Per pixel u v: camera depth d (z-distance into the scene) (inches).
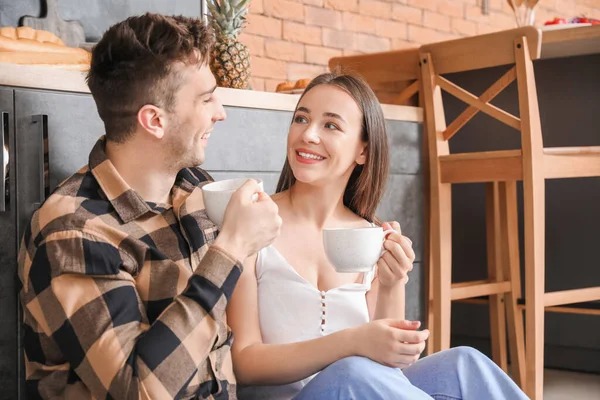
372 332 44.8
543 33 93.0
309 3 128.3
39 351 41.9
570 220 108.0
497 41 88.4
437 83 96.6
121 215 43.1
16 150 55.9
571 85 106.3
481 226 115.7
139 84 43.7
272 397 50.1
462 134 115.3
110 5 87.4
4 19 77.9
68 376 40.9
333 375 42.6
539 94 109.2
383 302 52.1
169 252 44.8
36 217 41.7
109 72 44.1
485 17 167.8
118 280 40.0
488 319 115.3
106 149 46.1
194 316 38.7
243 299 49.3
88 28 85.4
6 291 55.1
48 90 58.3
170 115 44.6
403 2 146.5
